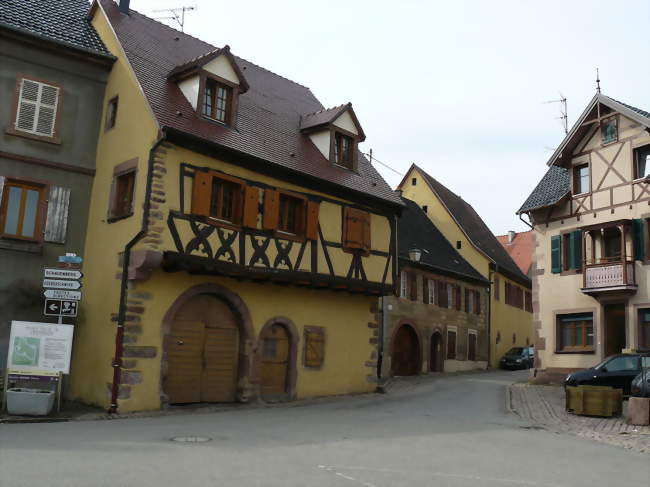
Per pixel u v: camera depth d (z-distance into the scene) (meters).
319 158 18.78
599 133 21.80
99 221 15.24
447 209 35.88
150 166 14.13
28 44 14.99
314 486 7.00
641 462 9.41
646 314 19.80
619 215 20.73
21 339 12.91
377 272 19.22
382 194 19.78
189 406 14.70
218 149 15.23
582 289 20.91
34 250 14.72
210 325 15.62
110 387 13.69
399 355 26.98
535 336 22.67
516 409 15.75
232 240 15.39
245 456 8.54
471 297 33.16
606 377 16.89
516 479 7.87
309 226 17.27
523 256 46.03
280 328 17.12
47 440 9.36
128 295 13.92
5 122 14.61
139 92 14.95
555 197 22.67
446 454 9.43
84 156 15.69
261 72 21.77
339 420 13.00
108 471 7.28
